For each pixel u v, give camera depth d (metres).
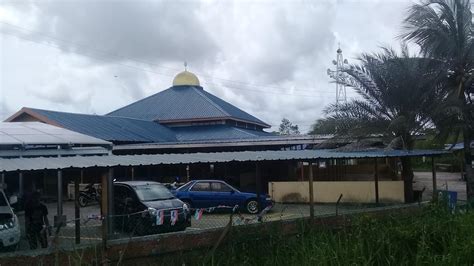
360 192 21.08
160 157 10.27
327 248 6.73
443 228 7.88
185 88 41.94
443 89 17.97
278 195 22.94
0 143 15.30
